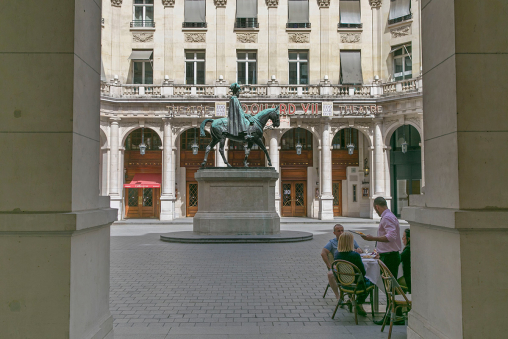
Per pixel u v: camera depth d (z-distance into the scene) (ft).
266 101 106.73
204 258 41.27
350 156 117.08
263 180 56.03
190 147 115.96
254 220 55.21
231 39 110.93
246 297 26.40
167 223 95.45
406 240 24.21
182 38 110.52
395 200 110.11
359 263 21.95
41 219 13.17
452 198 14.06
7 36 13.88
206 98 106.42
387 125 106.42
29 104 13.76
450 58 14.23
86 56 15.11
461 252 13.23
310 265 37.40
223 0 110.63
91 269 15.25
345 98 106.83
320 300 25.80
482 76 13.88
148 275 33.14
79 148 14.35
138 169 114.42
